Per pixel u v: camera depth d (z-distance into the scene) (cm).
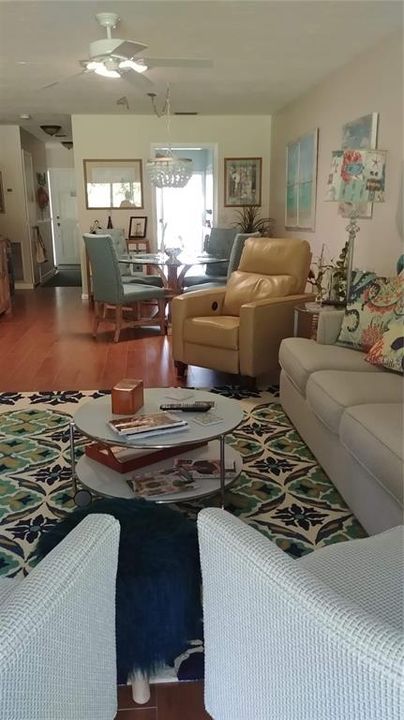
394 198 379
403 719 62
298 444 298
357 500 215
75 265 1233
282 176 682
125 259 584
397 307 276
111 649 106
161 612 142
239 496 246
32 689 77
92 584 93
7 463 277
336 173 330
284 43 396
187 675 156
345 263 374
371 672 64
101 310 572
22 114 714
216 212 762
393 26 360
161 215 774
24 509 235
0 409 351
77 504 230
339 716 71
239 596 91
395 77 373
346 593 113
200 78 505
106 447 245
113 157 736
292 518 228
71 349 502
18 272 893
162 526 155
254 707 93
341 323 307
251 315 368
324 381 245
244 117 733
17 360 466
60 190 1194
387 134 389
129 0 311
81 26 353
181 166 587
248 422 329
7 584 120
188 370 438
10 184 859
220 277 657
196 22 349
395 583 117
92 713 99
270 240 425
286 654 80
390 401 221
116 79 495
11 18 337
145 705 147
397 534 138
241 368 383
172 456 248
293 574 81
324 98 514
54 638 82
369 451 189
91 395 377
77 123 722
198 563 147
